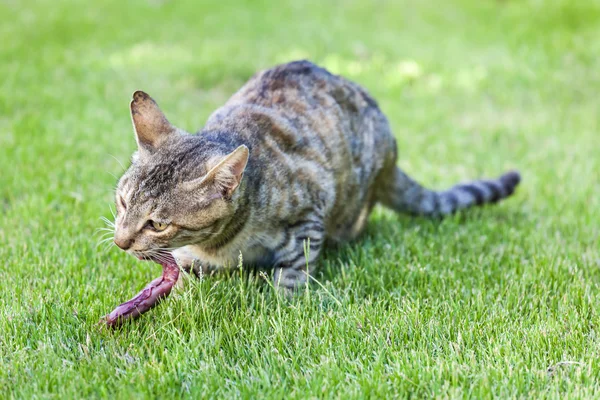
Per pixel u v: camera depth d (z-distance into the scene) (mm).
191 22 10898
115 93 7457
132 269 3875
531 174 5863
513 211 5141
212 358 2998
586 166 5961
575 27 10031
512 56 9164
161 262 3311
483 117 7355
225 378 2930
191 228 3244
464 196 5039
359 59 9125
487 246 4434
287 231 3629
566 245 4453
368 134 4312
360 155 4238
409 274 3893
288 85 4047
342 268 3820
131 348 3088
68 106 6926
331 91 4152
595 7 10383
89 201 4855
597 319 3414
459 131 6879
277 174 3547
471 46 9688
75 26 10148
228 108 3896
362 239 4547
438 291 3746
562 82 8273
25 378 2863
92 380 2842
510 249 4352
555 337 3188
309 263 3727
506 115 7438
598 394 2771
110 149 5906
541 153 6309
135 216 3189
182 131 3529
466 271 3988
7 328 3209
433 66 8875
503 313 3447
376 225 4809
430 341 3186
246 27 10648
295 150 3725
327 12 11711
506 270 4047
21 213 4613
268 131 3680
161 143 3396
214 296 3477
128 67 8461
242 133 3600
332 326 3285
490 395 2775
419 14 11430
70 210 4711
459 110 7625
